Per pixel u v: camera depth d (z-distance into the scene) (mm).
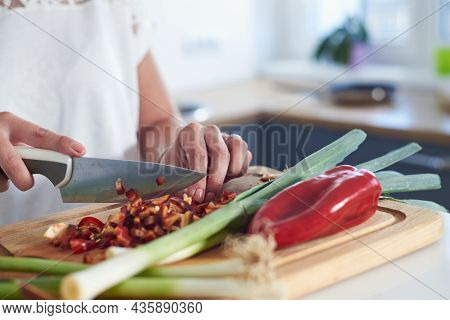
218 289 420
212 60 1883
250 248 414
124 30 875
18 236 578
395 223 576
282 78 1739
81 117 710
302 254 496
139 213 521
